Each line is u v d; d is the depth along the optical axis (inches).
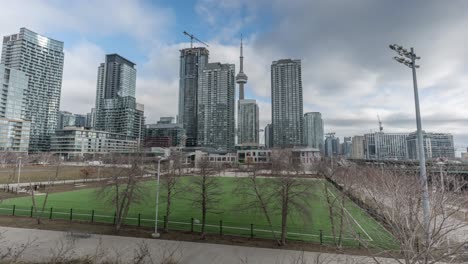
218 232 851.4
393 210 314.5
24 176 2534.5
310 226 941.2
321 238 727.7
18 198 1488.7
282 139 7096.5
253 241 749.9
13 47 7647.6
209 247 685.9
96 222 941.2
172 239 752.3
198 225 947.3
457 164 1546.5
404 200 339.0
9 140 6058.1
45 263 539.5
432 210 308.2
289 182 807.7
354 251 654.5
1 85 6727.4
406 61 673.6
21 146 6309.1
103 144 7258.9
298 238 796.0
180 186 1601.9
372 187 622.2
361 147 6141.7
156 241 728.3
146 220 1003.3
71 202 1369.3
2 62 7731.3
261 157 5270.7
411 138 3659.0
